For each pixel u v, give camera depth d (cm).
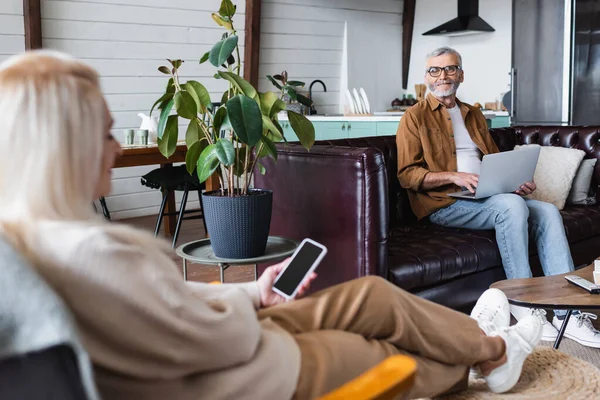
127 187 655
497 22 795
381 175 272
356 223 276
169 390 117
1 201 104
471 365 185
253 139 237
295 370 134
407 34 865
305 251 167
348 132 586
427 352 167
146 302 108
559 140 433
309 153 295
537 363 221
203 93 265
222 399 122
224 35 276
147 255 111
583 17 649
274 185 318
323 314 155
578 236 369
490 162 315
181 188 477
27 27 566
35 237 103
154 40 647
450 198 343
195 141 271
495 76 804
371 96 849
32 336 89
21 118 103
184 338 113
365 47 833
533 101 686
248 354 126
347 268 282
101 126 111
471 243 316
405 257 289
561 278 254
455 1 819
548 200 395
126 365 110
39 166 103
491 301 220
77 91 107
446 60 358
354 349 146
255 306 163
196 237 539
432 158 352
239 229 254
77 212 107
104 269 104
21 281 90
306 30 773
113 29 619
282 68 766
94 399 92
